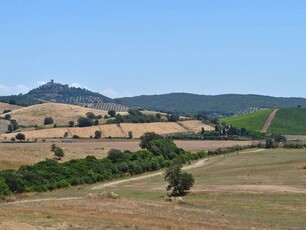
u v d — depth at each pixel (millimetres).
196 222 48750
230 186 90062
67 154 150375
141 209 56719
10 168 114062
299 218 56312
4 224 39875
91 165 114812
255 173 115688
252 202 69875
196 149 188125
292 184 91500
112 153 133500
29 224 40938
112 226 42312
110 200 65312
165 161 142875
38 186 89875
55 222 42844
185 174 83750
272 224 51062
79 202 61812
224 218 53594
